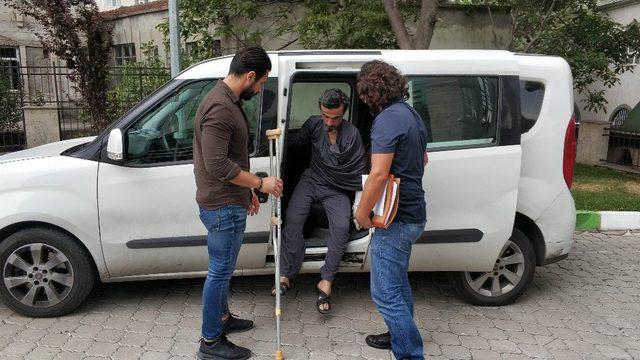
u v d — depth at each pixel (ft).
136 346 11.34
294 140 13.42
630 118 32.42
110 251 12.05
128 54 42.65
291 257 12.64
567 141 13.04
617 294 14.82
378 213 9.41
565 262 17.35
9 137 32.30
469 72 12.42
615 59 30.22
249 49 9.75
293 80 12.01
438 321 12.95
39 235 11.94
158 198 11.94
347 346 11.57
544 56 13.34
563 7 28.84
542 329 12.66
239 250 11.35
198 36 31.58
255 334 11.97
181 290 14.12
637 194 24.88
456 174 12.35
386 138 9.17
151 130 12.03
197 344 11.48
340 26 25.93
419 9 28.96
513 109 12.47
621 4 39.93
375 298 10.01
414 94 12.32
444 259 12.81
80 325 12.17
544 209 13.07
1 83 31.99
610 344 12.05
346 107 12.42
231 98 9.70
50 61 43.42
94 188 11.84
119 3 57.47
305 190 12.97
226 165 9.45
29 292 12.18
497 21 32.60
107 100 29.53
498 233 12.67
